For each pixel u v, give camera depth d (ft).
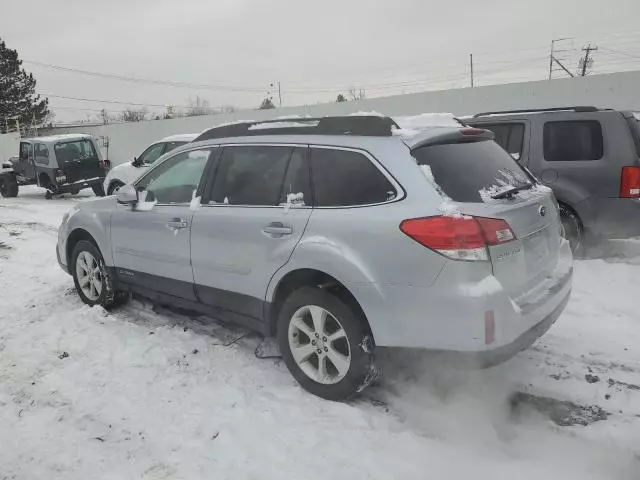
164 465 9.61
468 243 9.53
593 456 9.66
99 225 16.66
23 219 37.78
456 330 9.64
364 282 10.43
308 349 11.78
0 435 10.68
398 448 9.90
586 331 14.56
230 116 68.54
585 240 20.65
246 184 12.92
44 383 12.66
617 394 11.57
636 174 19.24
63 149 50.83
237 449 9.97
